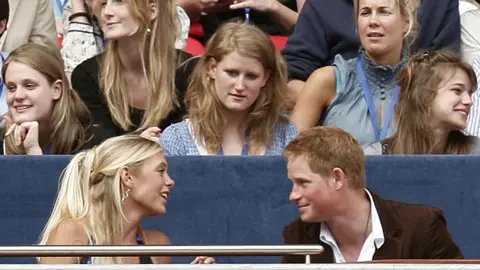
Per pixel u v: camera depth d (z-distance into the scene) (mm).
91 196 18422
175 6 23344
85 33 26672
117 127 22953
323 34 25688
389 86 23125
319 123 23281
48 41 27625
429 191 20453
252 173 20406
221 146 21500
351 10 25766
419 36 25656
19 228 20234
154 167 18703
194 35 27953
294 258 18172
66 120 22094
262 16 28422
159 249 14180
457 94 21312
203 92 21547
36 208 20250
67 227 18203
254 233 20375
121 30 22812
